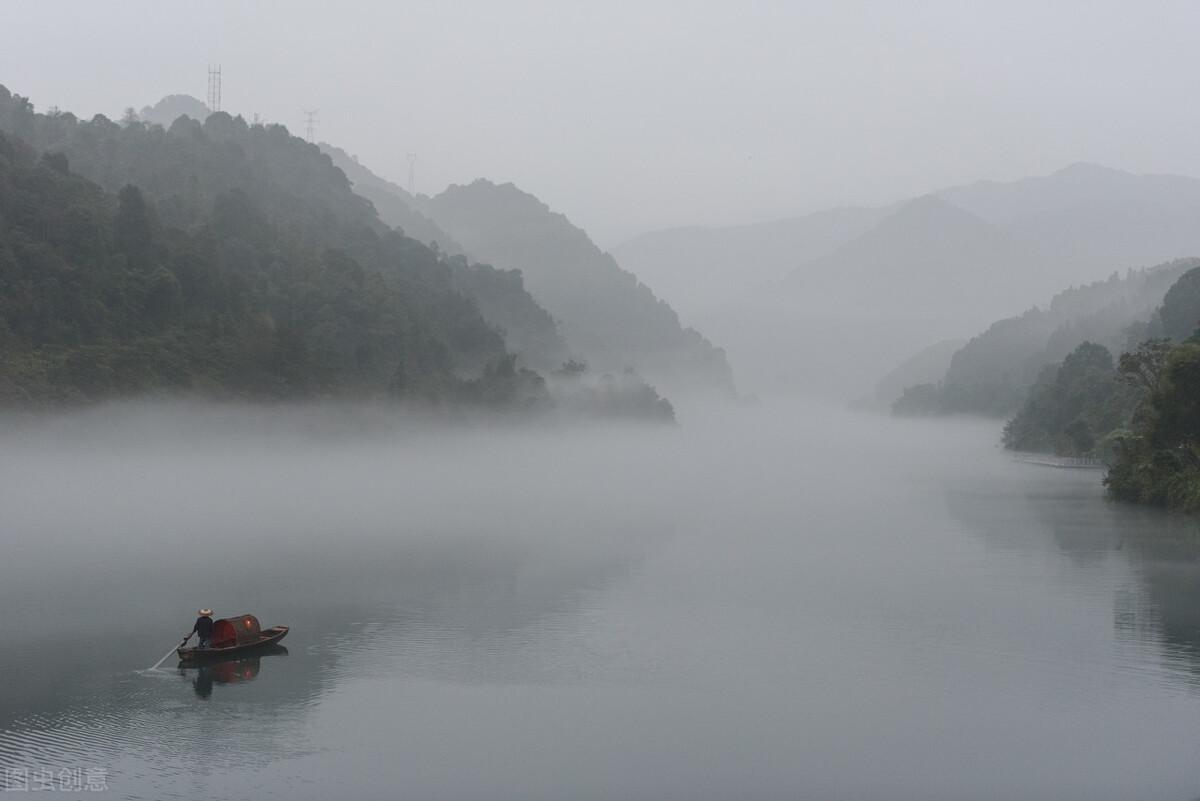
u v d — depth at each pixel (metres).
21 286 147.25
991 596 71.62
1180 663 54.97
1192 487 120.44
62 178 173.88
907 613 66.56
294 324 187.38
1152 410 134.75
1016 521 116.31
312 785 40.25
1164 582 76.81
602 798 39.22
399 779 40.72
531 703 49.03
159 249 175.50
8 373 133.25
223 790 39.72
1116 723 46.31
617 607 68.75
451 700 49.31
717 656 56.47
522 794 39.38
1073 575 80.00
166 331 163.62
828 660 55.84
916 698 49.75
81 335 151.25
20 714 47.53
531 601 70.38
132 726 46.12
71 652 57.69
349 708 48.50
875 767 41.94
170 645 59.25
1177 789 39.88
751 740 44.50
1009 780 40.69
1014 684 51.59
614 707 48.78
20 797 38.97
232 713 47.59
